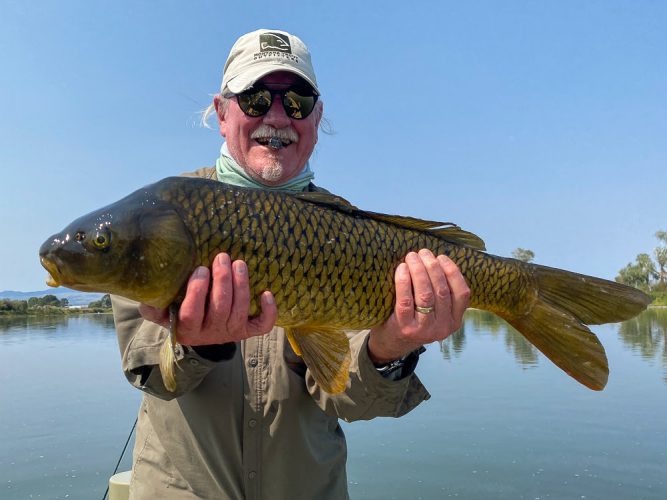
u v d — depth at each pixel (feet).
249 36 2.79
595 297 2.45
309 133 2.81
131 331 2.20
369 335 2.22
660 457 6.22
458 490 5.48
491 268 2.39
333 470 2.37
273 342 2.26
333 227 2.02
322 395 2.24
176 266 1.79
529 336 2.51
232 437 2.19
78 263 1.79
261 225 1.88
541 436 7.13
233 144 2.77
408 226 2.24
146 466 2.29
